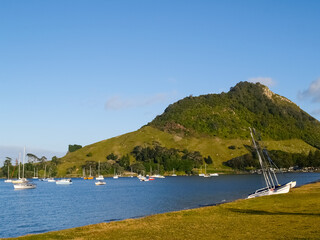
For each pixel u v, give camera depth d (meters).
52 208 85.94
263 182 169.50
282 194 73.88
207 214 48.56
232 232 33.59
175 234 34.22
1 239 35.38
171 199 98.94
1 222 64.81
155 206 82.75
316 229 32.53
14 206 91.44
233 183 167.75
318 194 70.06
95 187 177.38
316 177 196.62
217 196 103.12
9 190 159.88
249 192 114.25
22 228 58.72
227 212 49.88
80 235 35.94
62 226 59.81
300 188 90.38
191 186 157.38
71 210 81.00
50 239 34.31
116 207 83.81
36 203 99.06
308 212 44.94
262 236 30.81
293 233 31.25
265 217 42.53
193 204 84.31
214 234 33.09
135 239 32.69
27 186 169.62
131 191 140.00
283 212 46.56
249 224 37.81
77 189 163.62
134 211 75.25
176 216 47.62
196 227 37.72
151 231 36.56
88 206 88.62
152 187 161.62
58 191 150.62
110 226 41.16
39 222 64.44
